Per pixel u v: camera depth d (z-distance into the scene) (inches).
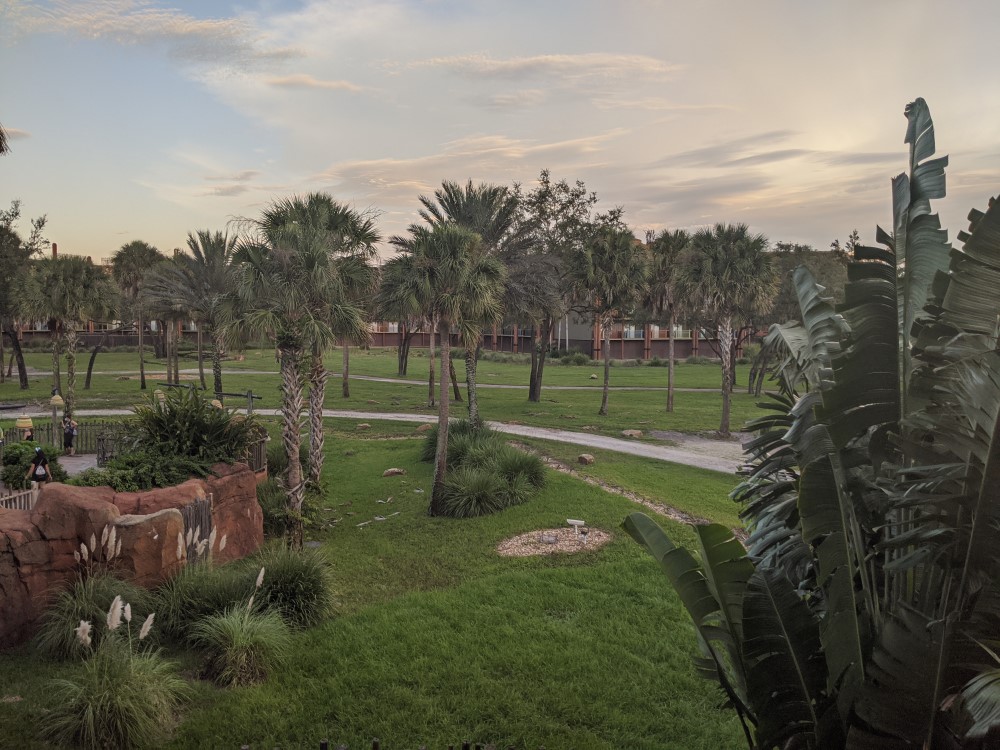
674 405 1881.2
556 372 2903.5
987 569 185.6
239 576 478.0
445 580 607.8
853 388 206.7
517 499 852.6
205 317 1561.3
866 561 230.4
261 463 797.9
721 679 238.8
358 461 1141.1
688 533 709.9
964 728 199.5
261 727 340.2
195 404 696.4
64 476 777.6
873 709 201.9
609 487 952.9
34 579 425.7
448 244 806.5
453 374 1867.6
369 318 844.6
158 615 426.6
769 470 268.8
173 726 336.5
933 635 192.1
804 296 266.8
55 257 1369.3
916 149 222.1
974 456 184.5
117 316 1515.7
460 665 421.1
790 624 219.9
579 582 582.9
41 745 304.0
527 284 1267.2
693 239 1444.4
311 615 477.7
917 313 223.3
